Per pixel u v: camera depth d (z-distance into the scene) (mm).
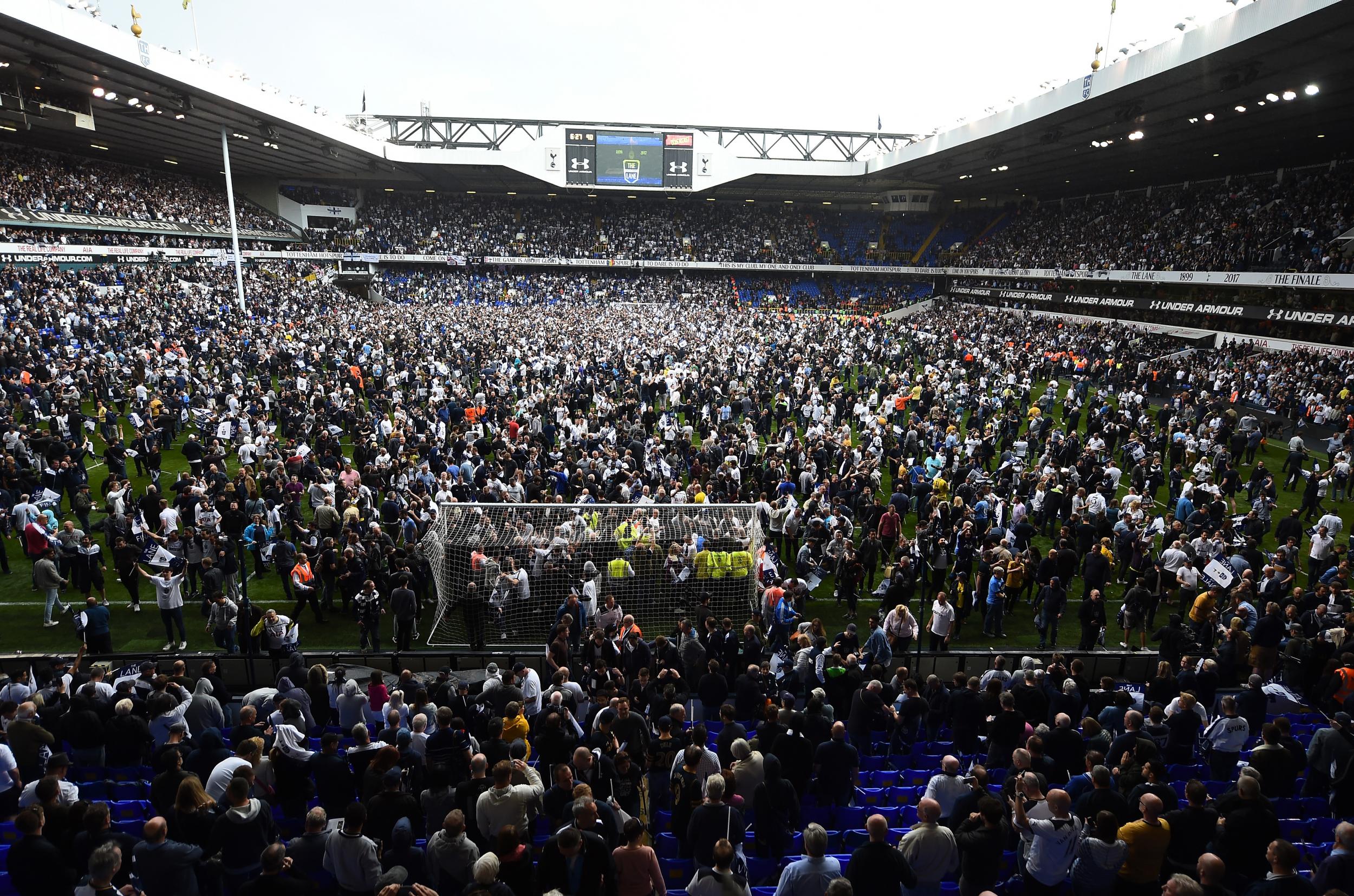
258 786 7148
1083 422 30859
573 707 9172
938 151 48625
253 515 15492
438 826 6598
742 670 11297
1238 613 12664
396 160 55375
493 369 30906
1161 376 36812
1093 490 19734
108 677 9820
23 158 44312
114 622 14094
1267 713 10992
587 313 54844
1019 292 60469
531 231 69562
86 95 36062
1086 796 6621
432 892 4910
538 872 5637
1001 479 19281
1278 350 38125
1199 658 11578
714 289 68062
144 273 40438
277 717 8312
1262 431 27750
